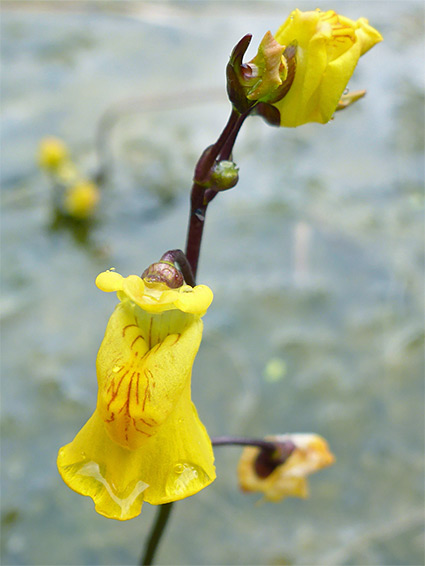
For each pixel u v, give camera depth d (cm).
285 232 26
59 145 27
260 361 21
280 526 18
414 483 18
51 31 38
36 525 18
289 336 22
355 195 27
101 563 17
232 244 25
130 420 11
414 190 27
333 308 23
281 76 11
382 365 21
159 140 30
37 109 32
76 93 33
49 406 20
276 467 14
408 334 22
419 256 24
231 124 11
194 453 11
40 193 28
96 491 11
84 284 24
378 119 31
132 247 25
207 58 35
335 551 17
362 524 18
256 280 24
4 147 30
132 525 18
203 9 40
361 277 24
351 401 20
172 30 38
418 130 31
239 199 27
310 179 28
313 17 11
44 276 24
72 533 17
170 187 28
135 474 11
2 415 20
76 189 26
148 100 32
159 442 11
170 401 11
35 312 23
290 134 31
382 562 17
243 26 38
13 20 39
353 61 11
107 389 11
